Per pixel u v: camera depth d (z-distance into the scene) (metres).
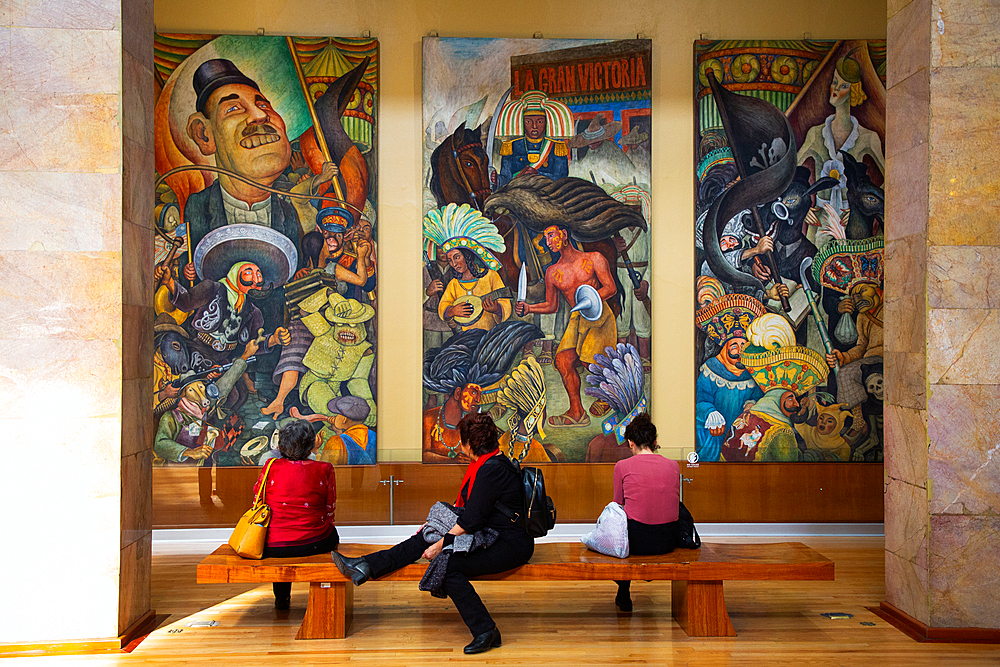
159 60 7.67
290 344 7.73
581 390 7.85
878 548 7.22
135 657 4.32
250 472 7.60
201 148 7.70
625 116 7.95
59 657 4.34
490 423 4.71
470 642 4.55
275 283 7.74
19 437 4.43
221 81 7.72
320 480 4.85
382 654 4.34
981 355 4.77
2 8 4.49
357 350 7.80
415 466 7.59
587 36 8.07
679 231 8.10
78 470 4.46
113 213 4.52
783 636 4.67
